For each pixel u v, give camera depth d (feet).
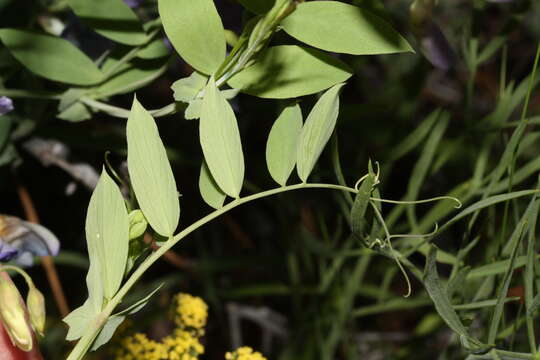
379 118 1.80
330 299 1.72
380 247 1.05
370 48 1.00
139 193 0.94
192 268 1.85
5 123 1.32
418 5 1.14
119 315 0.95
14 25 1.31
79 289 1.89
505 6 2.01
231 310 2.08
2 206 1.67
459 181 1.99
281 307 2.16
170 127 1.71
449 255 1.30
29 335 0.92
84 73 1.20
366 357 2.06
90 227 0.94
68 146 1.50
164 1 0.99
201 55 1.01
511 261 1.04
